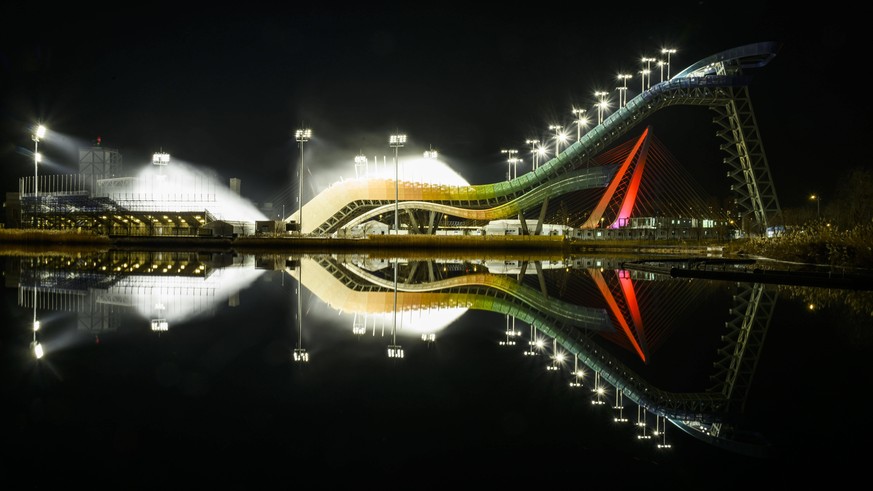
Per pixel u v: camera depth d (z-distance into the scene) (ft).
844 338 49.96
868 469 23.76
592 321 68.59
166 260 155.43
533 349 49.14
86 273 109.19
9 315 58.54
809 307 68.18
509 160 292.20
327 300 78.28
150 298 74.23
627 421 30.83
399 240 223.92
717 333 57.67
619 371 43.65
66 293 77.46
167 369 37.93
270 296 79.36
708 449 26.30
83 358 40.47
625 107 241.96
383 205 296.30
